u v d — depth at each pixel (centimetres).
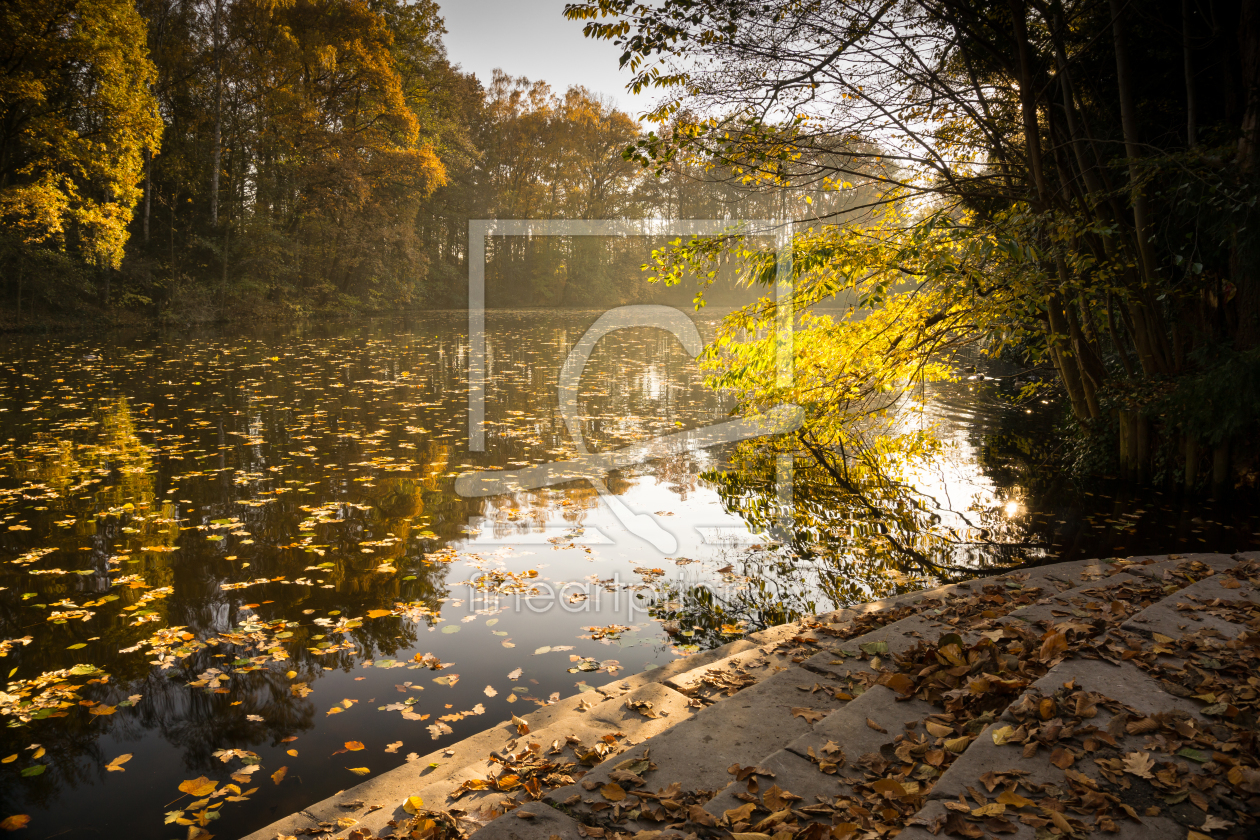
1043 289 672
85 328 2523
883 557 577
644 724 297
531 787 243
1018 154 817
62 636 430
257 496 715
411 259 4091
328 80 3428
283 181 3441
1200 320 715
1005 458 913
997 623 349
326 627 445
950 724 253
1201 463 723
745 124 701
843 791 217
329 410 1191
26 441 925
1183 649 289
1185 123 748
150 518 643
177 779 302
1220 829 183
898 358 775
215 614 461
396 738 329
